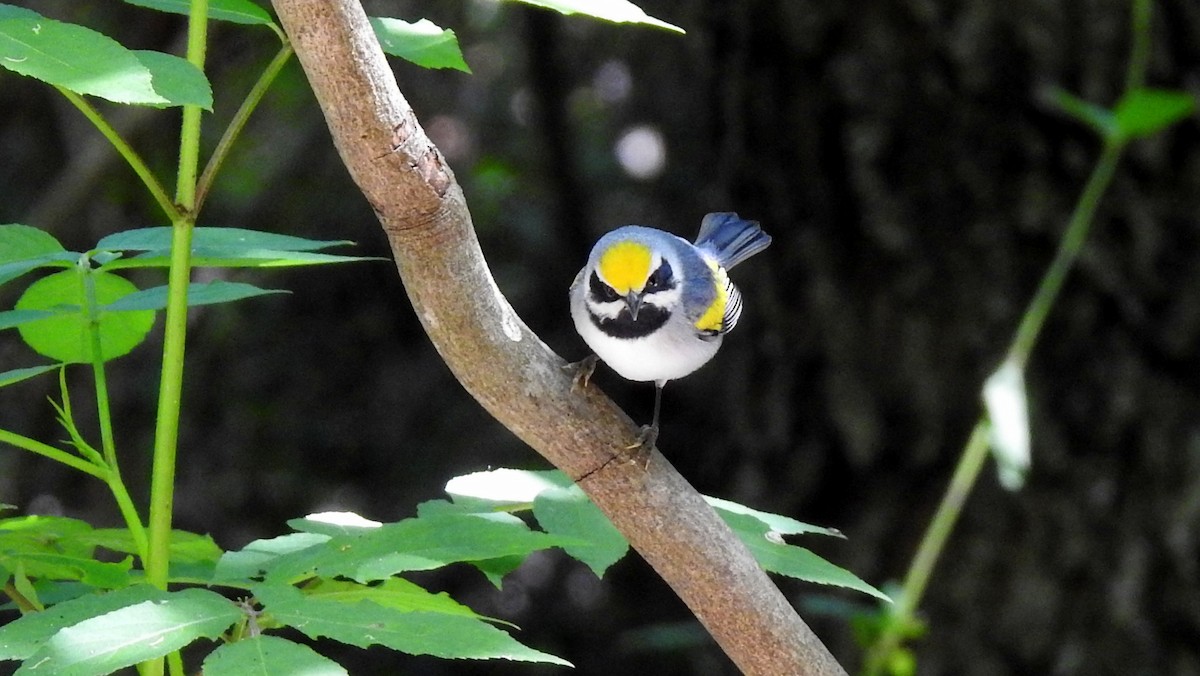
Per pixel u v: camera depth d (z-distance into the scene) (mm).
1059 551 11688
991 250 12047
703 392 18750
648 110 21078
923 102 12156
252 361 21328
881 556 12367
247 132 21109
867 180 12352
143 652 3334
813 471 12922
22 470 18734
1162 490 11547
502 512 4973
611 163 22250
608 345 8797
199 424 20828
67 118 20094
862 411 12523
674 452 18906
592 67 22609
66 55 3484
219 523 20000
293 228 21359
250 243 5199
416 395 21297
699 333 8844
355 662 19406
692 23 13891
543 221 21672
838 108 12477
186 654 16375
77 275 5531
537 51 19750
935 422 12234
